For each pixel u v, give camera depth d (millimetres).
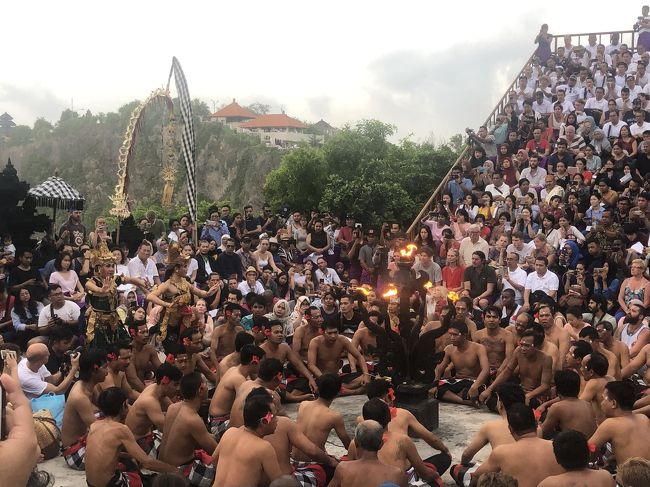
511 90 19844
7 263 11445
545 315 8477
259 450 4875
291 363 8688
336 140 36281
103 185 107688
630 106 17016
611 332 8164
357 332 9430
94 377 6449
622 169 14008
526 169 15148
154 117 100750
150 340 9641
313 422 5832
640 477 3945
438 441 5906
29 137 123938
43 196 16078
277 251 14352
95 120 116250
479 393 8500
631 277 10648
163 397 6469
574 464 4387
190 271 12562
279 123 111312
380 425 4934
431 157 34906
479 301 11516
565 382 6035
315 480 5520
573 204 13359
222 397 6793
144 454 5574
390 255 13375
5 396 3080
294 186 36281
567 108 17562
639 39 19938
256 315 9070
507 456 4934
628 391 5414
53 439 6543
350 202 30625
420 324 7391
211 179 93500
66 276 11258
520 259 12516
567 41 20453
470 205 14680
